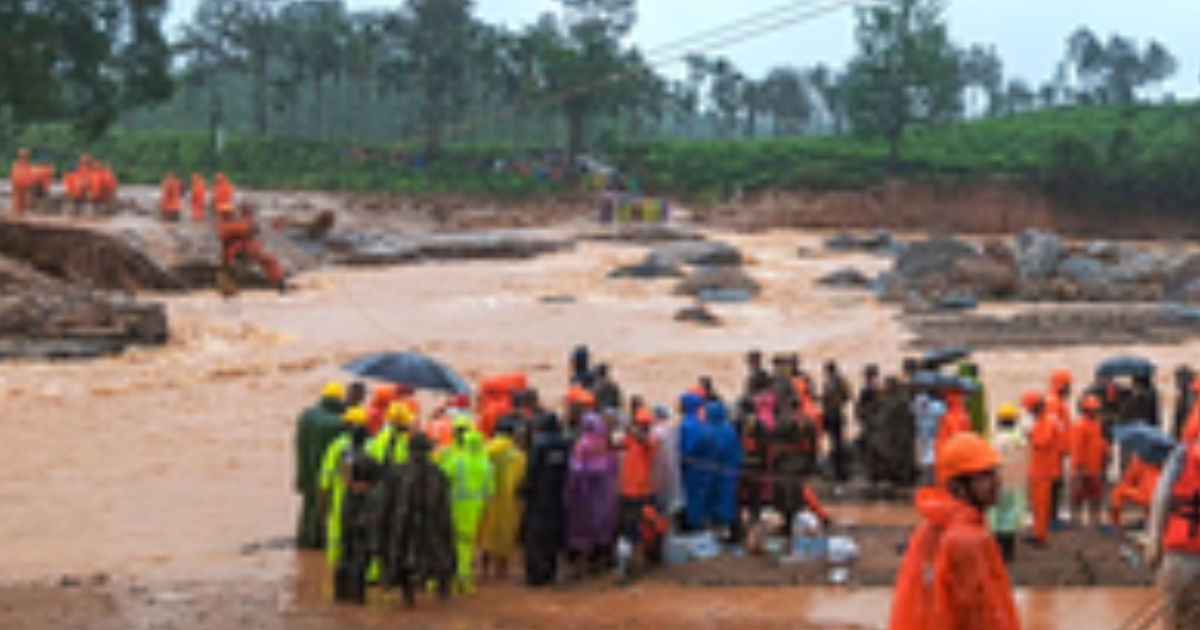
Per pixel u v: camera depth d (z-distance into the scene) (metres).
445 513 10.79
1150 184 91.69
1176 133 114.31
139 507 15.51
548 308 39.59
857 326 36.53
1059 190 92.38
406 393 13.15
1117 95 183.50
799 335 34.62
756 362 16.42
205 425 21.72
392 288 44.75
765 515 13.55
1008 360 30.16
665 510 12.18
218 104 109.88
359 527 10.63
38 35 59.50
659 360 30.06
